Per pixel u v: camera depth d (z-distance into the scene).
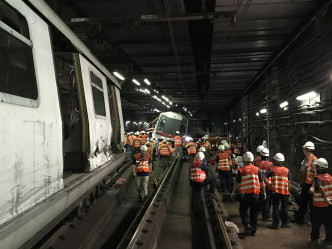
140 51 14.17
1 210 2.53
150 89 24.05
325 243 5.75
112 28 11.05
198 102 37.97
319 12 8.14
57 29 4.34
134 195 10.75
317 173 5.72
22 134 2.90
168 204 9.76
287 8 9.16
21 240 2.90
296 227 6.88
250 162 6.41
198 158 8.51
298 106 10.64
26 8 3.39
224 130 49.28
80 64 5.30
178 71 18.62
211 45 13.39
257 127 19.58
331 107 7.59
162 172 15.19
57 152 3.83
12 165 2.70
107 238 6.65
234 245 5.54
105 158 6.72
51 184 3.62
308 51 9.55
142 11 9.88
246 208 6.46
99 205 8.00
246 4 8.32
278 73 13.90
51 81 3.84
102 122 6.53
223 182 10.48
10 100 2.75
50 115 3.64
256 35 11.92
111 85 9.20
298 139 10.73
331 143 7.61
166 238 6.86
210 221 7.00
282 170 6.77
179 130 24.42
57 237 5.30
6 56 2.83
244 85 24.27
